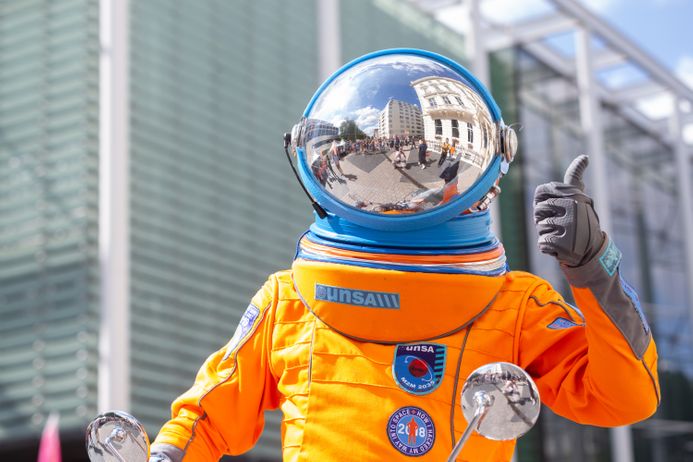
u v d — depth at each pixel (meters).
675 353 15.98
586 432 13.89
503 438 1.69
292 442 2.02
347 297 2.04
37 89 10.30
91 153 9.97
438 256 2.04
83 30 10.27
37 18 10.49
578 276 1.88
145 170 10.13
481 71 13.74
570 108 15.13
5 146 10.27
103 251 9.71
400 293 2.01
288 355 2.09
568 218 1.84
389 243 2.05
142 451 1.87
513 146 2.11
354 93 2.08
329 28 12.42
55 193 9.94
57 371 9.50
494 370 1.68
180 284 10.12
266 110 11.54
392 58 2.14
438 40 13.70
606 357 1.92
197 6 11.12
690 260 16.61
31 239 9.93
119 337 9.49
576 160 1.91
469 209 2.11
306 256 2.11
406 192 2.03
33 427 9.48
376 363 2.01
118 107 10.04
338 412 1.99
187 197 10.42
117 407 9.32
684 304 16.33
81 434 9.38
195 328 10.12
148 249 9.95
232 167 10.96
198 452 2.12
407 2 13.57
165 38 10.67
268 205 11.22
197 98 10.81
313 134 2.11
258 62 11.61
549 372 2.07
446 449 1.96
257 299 2.19
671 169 16.92
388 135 2.03
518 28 14.91
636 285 15.82
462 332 2.03
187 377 9.94
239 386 2.14
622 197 15.98
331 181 2.08
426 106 2.04
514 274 2.14
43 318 9.68
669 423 15.30
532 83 14.80
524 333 2.05
